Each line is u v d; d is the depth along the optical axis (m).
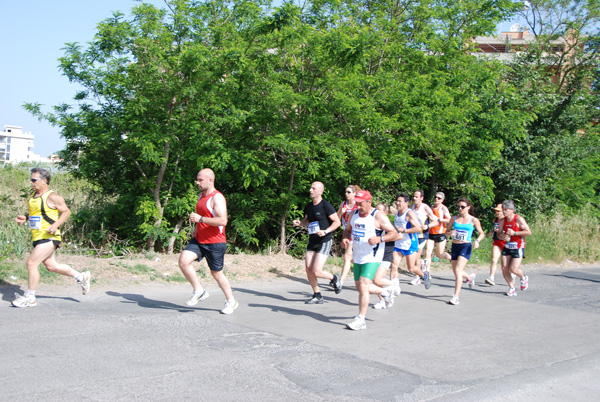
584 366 5.66
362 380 4.79
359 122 12.77
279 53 12.19
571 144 21.22
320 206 8.26
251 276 10.70
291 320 7.10
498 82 18.05
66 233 11.79
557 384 5.03
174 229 12.12
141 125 11.04
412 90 13.54
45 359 4.87
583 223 20.38
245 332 6.28
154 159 10.67
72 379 4.40
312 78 12.30
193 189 12.09
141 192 11.98
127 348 5.34
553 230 19.06
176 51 10.88
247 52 11.52
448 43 15.40
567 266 16.84
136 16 10.66
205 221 6.73
